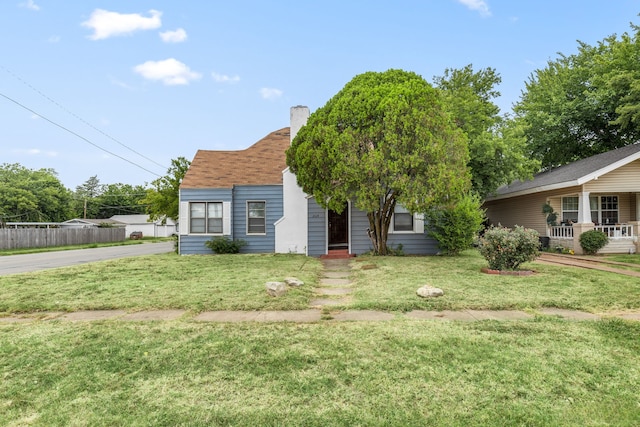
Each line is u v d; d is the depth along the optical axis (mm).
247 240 15320
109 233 37750
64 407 2760
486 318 4965
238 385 3066
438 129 10281
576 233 13734
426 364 3418
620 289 6609
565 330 4387
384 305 5605
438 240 12789
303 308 5633
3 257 19375
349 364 3438
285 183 14938
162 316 5312
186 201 15227
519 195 17969
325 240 13906
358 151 10367
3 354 3877
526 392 2891
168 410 2691
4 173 53281
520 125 17891
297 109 15562
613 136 21312
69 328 4766
